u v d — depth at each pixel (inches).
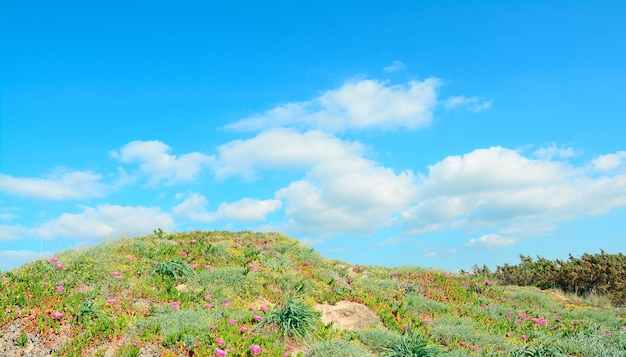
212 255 668.1
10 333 382.0
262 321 451.2
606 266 988.6
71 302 439.8
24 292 453.1
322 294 595.2
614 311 831.1
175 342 390.6
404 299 681.0
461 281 884.0
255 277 595.2
